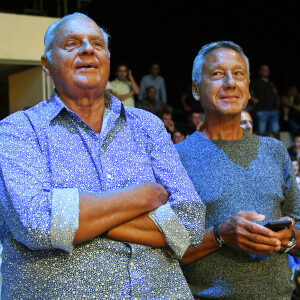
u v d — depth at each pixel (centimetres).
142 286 133
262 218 164
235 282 172
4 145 136
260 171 182
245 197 177
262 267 173
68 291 127
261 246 162
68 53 146
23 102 399
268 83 716
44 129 141
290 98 854
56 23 151
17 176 130
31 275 127
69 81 146
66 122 144
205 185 179
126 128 152
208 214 178
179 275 141
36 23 379
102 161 141
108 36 161
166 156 150
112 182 140
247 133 193
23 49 375
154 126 155
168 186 144
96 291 128
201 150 187
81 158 140
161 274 138
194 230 140
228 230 167
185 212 140
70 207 125
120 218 131
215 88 186
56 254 128
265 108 712
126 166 144
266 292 172
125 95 607
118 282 131
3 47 369
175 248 136
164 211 137
